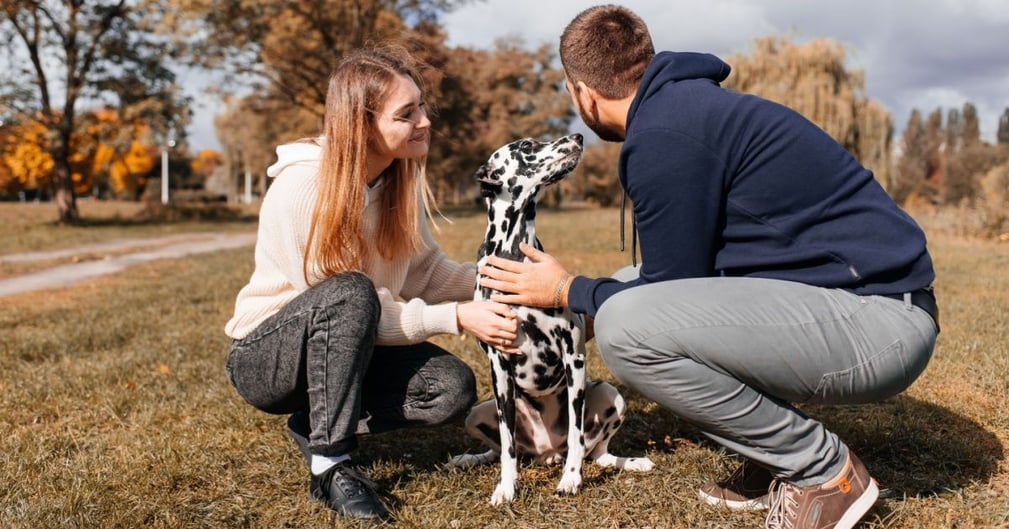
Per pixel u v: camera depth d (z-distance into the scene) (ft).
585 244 42.45
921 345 7.06
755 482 8.33
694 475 9.24
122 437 11.28
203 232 77.20
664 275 7.60
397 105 8.62
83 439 11.37
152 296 27.20
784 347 6.97
